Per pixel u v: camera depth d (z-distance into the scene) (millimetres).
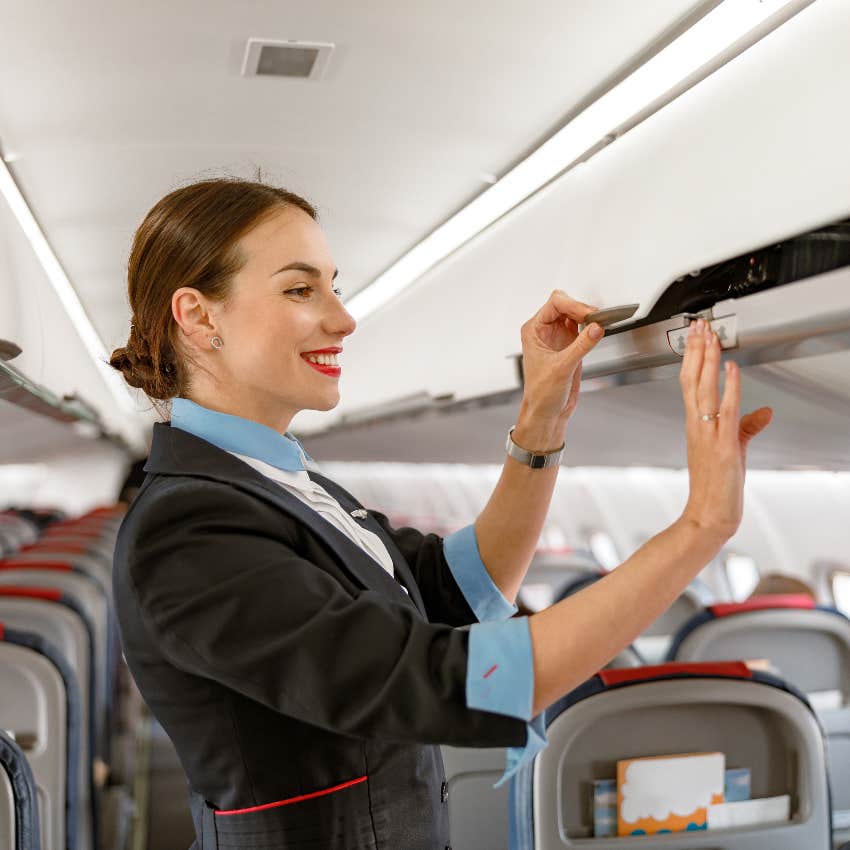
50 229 3387
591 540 8492
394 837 1291
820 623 2955
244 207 1313
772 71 1530
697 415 1158
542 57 1996
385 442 6648
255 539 1196
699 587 4523
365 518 1567
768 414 1282
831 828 1970
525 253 2674
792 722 1927
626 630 1104
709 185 1677
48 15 1840
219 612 1132
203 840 1319
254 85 2205
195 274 1309
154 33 1920
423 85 2188
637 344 1975
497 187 2842
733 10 1606
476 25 1874
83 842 3393
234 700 1234
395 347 4352
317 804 1252
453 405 3623
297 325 1296
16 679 2701
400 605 1159
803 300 1501
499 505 1639
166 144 2594
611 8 1748
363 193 3043
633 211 1978
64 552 5219
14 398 3557
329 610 1126
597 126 2268
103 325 5289
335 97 2273
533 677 1072
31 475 13656
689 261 1729
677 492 6918
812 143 1399
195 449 1335
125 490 13500
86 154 2637
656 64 1908
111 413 8164
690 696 1884
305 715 1119
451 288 3420
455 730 1070
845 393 2152
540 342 1583
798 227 1427
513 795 1984
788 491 5332
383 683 1087
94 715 3455
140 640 1227
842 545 5035
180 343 1385
